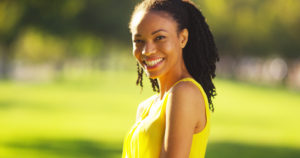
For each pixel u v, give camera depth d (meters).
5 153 11.98
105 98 32.81
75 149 12.97
